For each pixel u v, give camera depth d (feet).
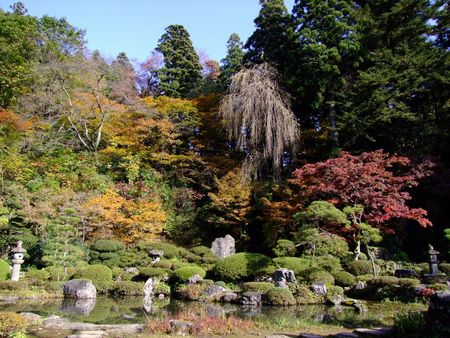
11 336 15.39
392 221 43.29
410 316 15.72
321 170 37.78
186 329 17.99
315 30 48.65
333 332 18.26
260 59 55.83
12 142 49.96
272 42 56.90
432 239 44.52
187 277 33.14
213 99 59.21
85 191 46.88
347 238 39.09
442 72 43.88
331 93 50.29
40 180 46.26
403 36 48.21
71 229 37.47
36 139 51.88
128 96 57.26
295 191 44.57
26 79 56.08
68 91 56.44
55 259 34.24
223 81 65.16
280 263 33.73
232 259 35.55
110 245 39.32
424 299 26.09
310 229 31.91
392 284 28.48
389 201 34.19
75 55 61.77
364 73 43.37
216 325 18.38
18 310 23.75
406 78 42.86
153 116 55.98
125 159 53.01
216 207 49.08
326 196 39.40
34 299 28.30
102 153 54.24
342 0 49.06
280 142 46.34
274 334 17.80
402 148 46.80
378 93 43.37
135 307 26.07
